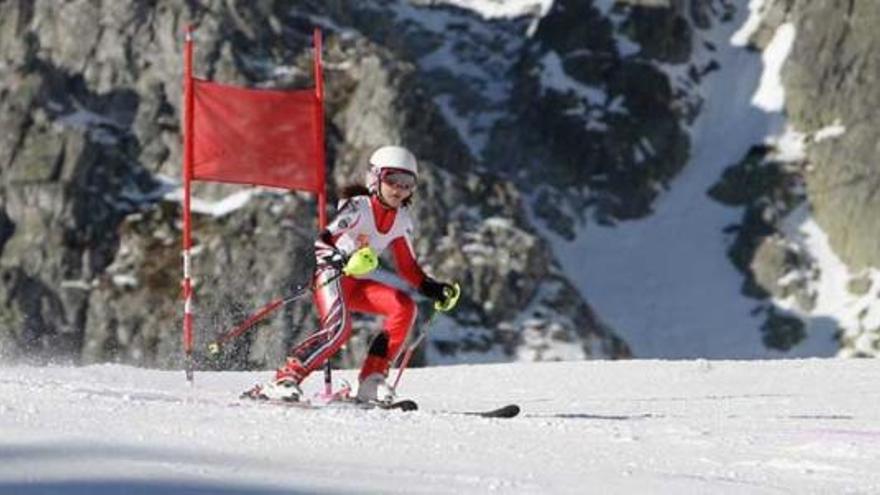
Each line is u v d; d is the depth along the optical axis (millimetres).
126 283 98875
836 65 132125
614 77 133125
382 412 16188
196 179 26500
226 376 28969
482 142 132000
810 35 134250
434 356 101875
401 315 19719
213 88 26484
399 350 19812
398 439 13062
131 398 16375
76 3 108188
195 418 13641
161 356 96188
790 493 10695
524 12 139500
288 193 102250
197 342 93062
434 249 107438
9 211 101312
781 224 126750
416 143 111062
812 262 124000
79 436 10867
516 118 132750
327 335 19625
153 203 103188
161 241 100688
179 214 102062
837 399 25594
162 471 9250
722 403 24688
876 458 13461
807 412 22625
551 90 132375
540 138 131625
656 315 121812
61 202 100875
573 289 111062
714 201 129875
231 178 26594
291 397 19297
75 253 100062
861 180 125875
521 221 112375
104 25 108000
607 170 130250
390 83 111688
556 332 106562
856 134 128125
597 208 129375
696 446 14227
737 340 119688
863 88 130250
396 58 115375
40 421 12078
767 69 135875
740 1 142375
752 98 135250
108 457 9719
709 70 137750
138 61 108062
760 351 119062
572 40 134750
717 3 142000
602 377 30609
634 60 133125
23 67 105375
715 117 135625
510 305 107062
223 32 109938
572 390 27938
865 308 119688
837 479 11820
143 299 98000
